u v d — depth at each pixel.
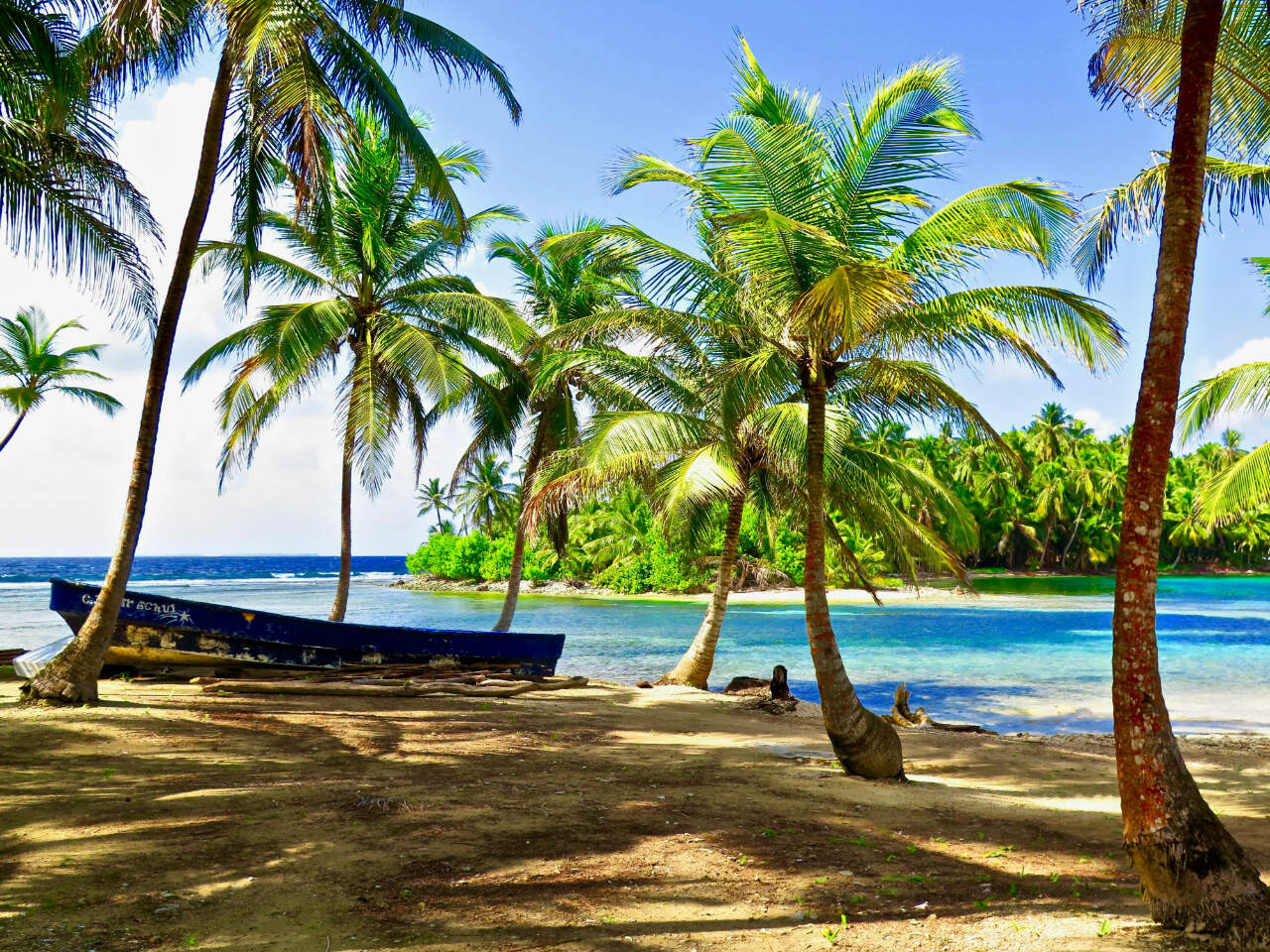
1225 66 8.91
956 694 19.61
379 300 20.84
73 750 9.07
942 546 18.36
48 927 4.66
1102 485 82.19
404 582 82.81
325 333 18.81
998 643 30.91
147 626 14.38
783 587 58.94
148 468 11.89
